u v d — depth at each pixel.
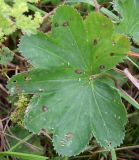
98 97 0.23
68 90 0.23
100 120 0.23
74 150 0.22
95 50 0.23
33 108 0.23
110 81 0.25
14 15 0.20
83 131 0.23
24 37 0.23
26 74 0.23
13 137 0.26
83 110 0.23
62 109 0.23
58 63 0.23
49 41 0.23
